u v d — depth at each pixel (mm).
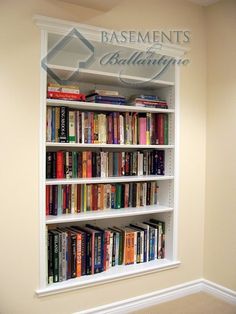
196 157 2943
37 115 2215
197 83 2922
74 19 2340
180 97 2824
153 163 2926
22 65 2154
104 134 2637
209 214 2967
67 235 2436
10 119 2131
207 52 2957
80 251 2492
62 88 2355
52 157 2463
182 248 2887
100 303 2500
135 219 3010
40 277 2260
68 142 2457
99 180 2455
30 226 2219
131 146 2635
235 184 2746
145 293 2703
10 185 2145
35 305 2250
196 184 2951
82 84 2752
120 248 2732
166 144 2879
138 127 2803
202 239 3014
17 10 2135
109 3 2477
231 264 2777
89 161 2619
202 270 3025
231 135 2771
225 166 2824
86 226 2729
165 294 2797
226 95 2805
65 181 2334
